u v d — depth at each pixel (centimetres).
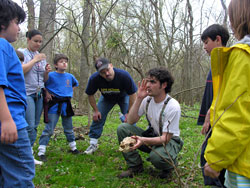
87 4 496
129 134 298
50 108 365
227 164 127
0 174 179
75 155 374
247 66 122
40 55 314
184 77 1332
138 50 1003
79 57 1397
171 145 273
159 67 271
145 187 265
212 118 149
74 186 272
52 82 372
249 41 126
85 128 581
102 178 290
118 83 362
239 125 120
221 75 141
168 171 283
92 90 374
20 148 176
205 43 238
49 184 278
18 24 187
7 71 171
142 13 798
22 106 185
